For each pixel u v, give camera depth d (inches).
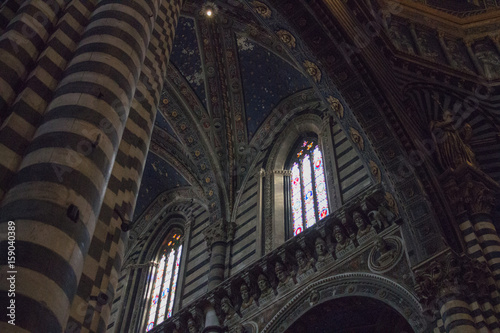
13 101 306.5
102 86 308.7
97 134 285.0
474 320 511.2
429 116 693.9
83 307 306.3
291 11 657.0
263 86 927.0
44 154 264.2
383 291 586.6
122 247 353.1
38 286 220.5
